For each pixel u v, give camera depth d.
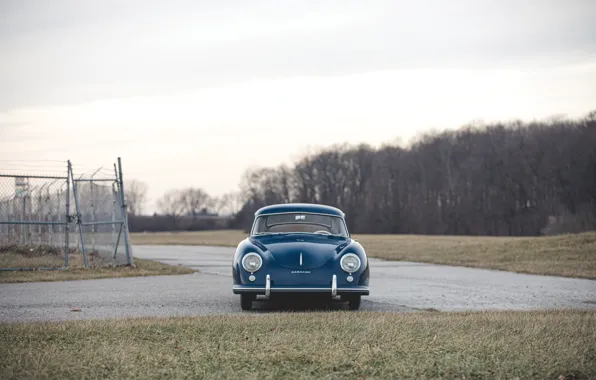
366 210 88.75
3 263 17.80
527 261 21.86
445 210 82.38
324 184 93.62
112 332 6.97
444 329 7.09
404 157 87.69
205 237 71.25
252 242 9.84
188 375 5.21
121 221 17.70
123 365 5.53
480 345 6.18
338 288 9.22
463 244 31.12
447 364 5.45
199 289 12.95
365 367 5.38
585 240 24.94
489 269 19.91
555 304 10.69
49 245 19.84
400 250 30.12
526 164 75.56
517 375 5.16
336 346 6.19
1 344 6.38
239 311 9.53
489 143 80.31
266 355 5.84
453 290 13.07
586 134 72.81
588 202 71.62
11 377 5.12
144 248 37.78
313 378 5.12
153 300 10.95
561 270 18.47
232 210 124.38
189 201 124.44
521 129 79.75
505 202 76.75
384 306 10.23
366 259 9.55
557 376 5.14
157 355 5.91
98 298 11.22
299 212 10.62
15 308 9.83
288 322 7.58
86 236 21.55
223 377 5.16
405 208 86.25
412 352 5.95
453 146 84.06
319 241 9.92
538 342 6.31
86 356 5.85
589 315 8.43
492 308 10.03
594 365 5.44
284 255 9.34
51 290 12.63
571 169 72.50
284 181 98.12
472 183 80.38
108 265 17.62
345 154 92.88
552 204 73.94
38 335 6.83
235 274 9.41
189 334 6.88
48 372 5.30
